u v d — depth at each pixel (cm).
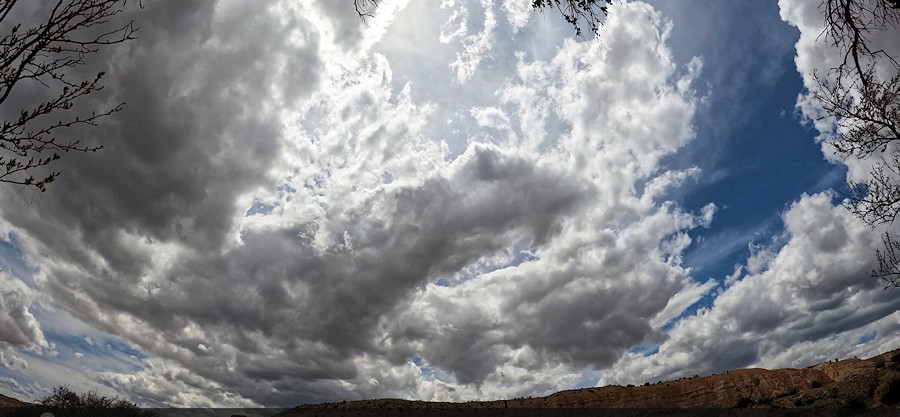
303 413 5756
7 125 501
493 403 5859
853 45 696
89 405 2103
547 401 5362
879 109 1161
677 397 4647
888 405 1864
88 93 570
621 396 4831
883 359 2402
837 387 2433
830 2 698
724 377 4597
